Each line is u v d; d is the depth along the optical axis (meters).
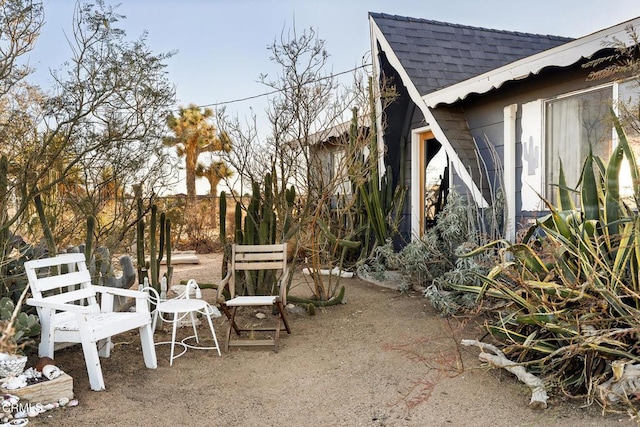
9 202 4.81
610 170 3.90
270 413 3.41
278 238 6.89
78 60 4.53
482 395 3.56
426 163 8.64
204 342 5.05
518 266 4.18
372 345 4.81
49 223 5.28
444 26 8.59
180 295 5.44
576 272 3.80
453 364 4.12
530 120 6.12
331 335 5.20
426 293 5.87
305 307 6.23
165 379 4.02
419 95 7.16
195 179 13.62
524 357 3.89
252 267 5.61
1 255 4.47
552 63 5.16
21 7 4.12
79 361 4.37
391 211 8.47
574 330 3.47
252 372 4.18
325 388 3.82
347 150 6.39
